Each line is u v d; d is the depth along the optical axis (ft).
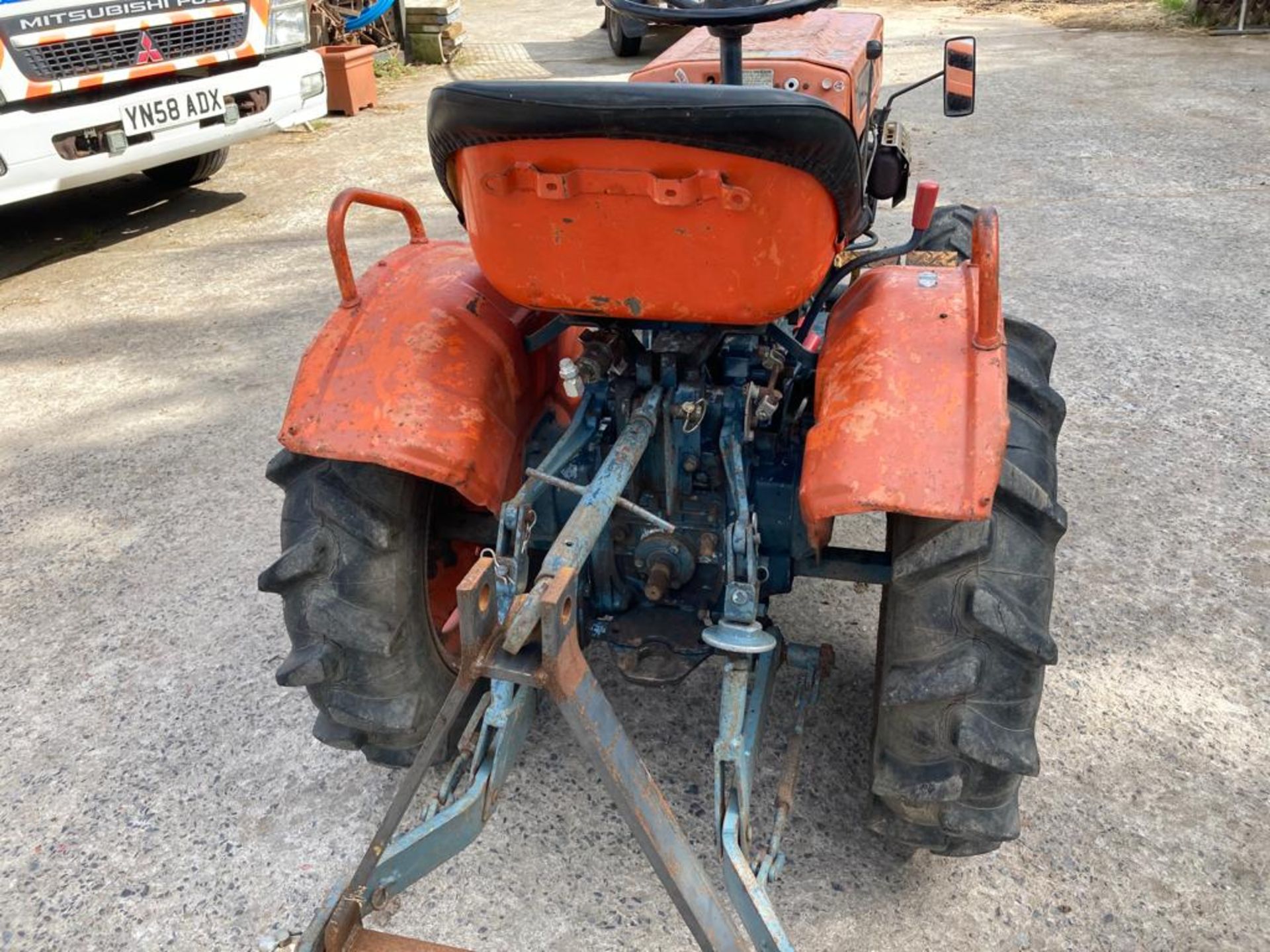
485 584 4.73
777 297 5.96
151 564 11.82
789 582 8.00
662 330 7.11
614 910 7.48
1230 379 14.53
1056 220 20.88
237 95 22.03
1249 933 7.16
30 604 11.21
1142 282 17.83
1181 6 42.68
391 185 25.71
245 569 11.66
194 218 24.25
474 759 6.69
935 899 7.44
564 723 9.13
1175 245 19.36
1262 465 12.56
